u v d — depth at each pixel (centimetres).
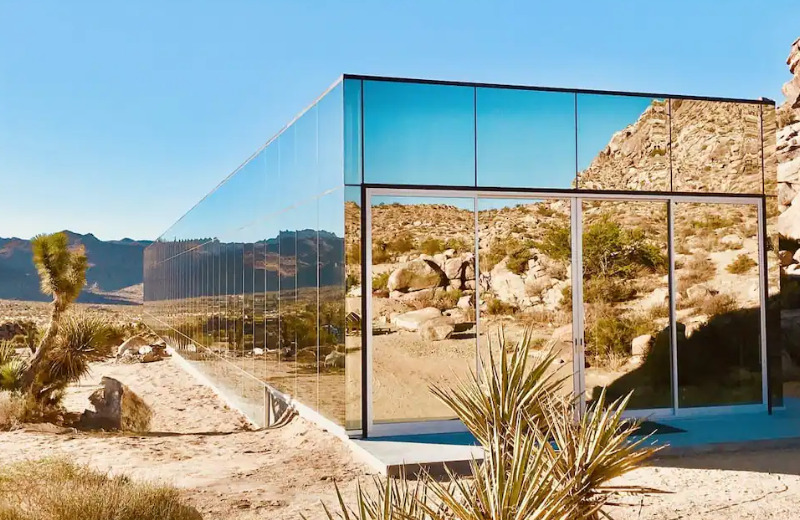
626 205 1211
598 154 1197
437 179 1127
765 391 1259
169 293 3425
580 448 420
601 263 1198
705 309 1238
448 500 370
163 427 1717
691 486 843
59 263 1842
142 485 761
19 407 1681
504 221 1155
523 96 1166
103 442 1241
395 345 1105
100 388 2089
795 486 839
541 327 1165
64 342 1881
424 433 1104
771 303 1262
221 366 2069
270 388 1522
